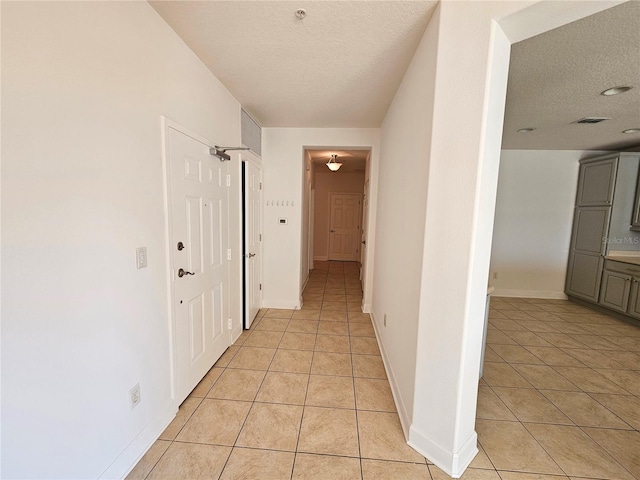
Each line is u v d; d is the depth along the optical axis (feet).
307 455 5.05
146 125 4.77
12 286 2.87
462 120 4.24
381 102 8.91
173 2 4.68
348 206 25.70
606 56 5.92
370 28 5.28
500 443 5.40
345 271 21.43
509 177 14.71
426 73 5.11
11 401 2.91
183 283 6.07
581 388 7.24
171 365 5.75
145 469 4.70
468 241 4.27
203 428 5.62
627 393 7.05
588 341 10.02
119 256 4.25
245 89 8.15
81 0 3.47
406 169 6.47
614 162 12.46
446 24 4.33
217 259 7.82
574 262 14.30
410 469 4.81
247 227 9.91
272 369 7.82
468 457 4.93
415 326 5.29
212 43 5.88
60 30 3.24
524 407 6.48
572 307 13.73
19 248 2.92
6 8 2.75
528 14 3.66
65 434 3.49
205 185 6.97
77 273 3.56
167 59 5.29
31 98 2.97
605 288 12.69
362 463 4.91
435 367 4.82
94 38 3.69
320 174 25.49
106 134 3.94
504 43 4.14
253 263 10.98
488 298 7.37
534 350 9.32
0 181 2.75
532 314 12.71
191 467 4.76
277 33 5.51
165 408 5.60
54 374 3.32
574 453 5.20
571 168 14.35
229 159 8.04
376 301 10.91
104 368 4.05
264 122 11.34
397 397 6.40
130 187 4.44
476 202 4.17
